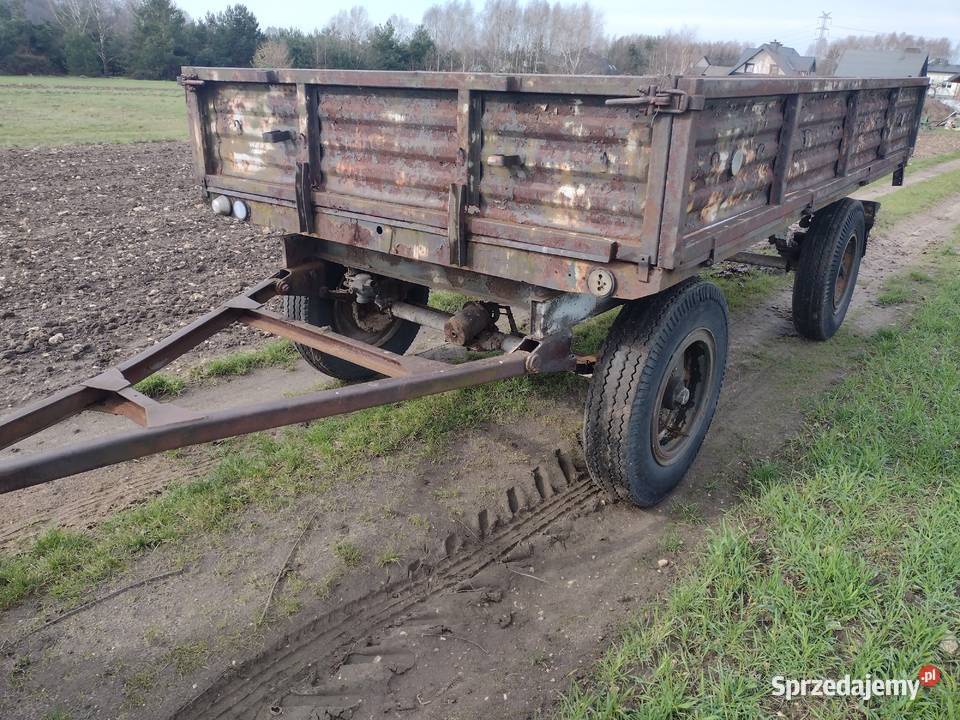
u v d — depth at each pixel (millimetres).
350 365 4934
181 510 3682
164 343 3465
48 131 20047
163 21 54031
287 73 3615
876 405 4793
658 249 2797
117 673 2811
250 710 2689
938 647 2836
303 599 3180
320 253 4277
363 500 3842
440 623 3086
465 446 4375
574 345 5691
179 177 13891
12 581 3219
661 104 2611
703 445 4473
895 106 5836
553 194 3039
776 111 3580
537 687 2768
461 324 3789
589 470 3717
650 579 3334
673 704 2590
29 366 5367
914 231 10578
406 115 3334
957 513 3551
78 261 8117
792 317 6227
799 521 3553
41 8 77875
